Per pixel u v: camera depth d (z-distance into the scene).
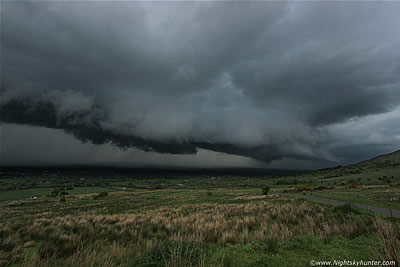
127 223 12.80
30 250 7.45
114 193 92.38
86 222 14.12
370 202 20.34
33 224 12.85
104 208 27.00
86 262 5.15
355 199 24.14
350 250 5.61
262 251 5.89
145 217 15.26
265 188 47.72
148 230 10.43
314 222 9.43
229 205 22.42
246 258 5.41
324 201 23.23
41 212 26.14
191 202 31.34
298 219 11.09
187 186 160.00
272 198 33.22
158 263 4.98
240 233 8.00
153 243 7.01
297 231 8.03
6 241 7.77
